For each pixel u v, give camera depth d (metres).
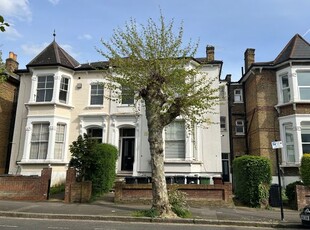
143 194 13.73
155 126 11.43
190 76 13.93
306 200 13.16
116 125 19.53
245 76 21.70
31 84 20.45
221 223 10.25
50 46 21.23
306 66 18.22
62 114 19.81
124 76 12.19
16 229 8.52
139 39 12.09
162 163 11.25
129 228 9.05
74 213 11.06
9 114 21.77
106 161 15.05
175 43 12.12
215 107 18.48
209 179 15.02
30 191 14.52
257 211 12.50
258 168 13.76
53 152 18.92
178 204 11.41
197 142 18.06
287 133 18.20
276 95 19.14
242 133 23.00
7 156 21.08
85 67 20.58
